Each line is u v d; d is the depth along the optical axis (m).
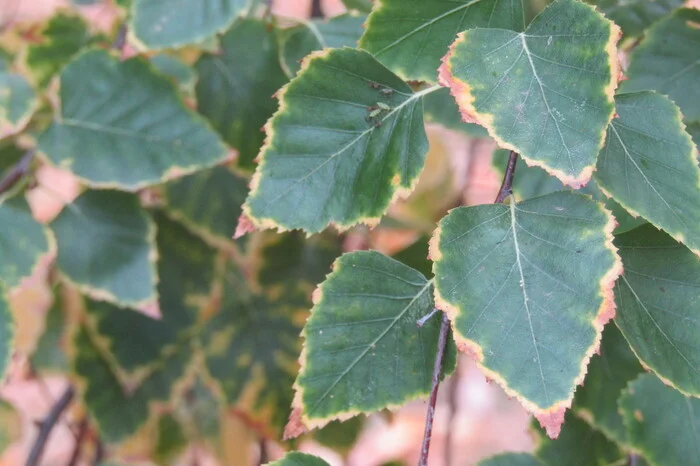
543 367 0.45
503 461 0.54
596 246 0.45
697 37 0.54
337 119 0.48
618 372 0.54
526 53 0.45
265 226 0.48
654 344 0.48
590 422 0.55
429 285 0.48
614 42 0.45
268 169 0.48
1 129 0.58
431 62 0.48
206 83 0.61
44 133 0.58
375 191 0.48
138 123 0.58
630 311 0.48
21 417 0.61
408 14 0.48
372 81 0.48
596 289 0.45
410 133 0.48
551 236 0.46
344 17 0.58
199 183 0.67
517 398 0.45
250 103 0.60
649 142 0.47
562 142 0.45
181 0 0.56
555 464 0.55
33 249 0.58
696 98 0.53
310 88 0.48
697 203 0.47
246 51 0.60
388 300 0.48
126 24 0.61
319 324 0.48
